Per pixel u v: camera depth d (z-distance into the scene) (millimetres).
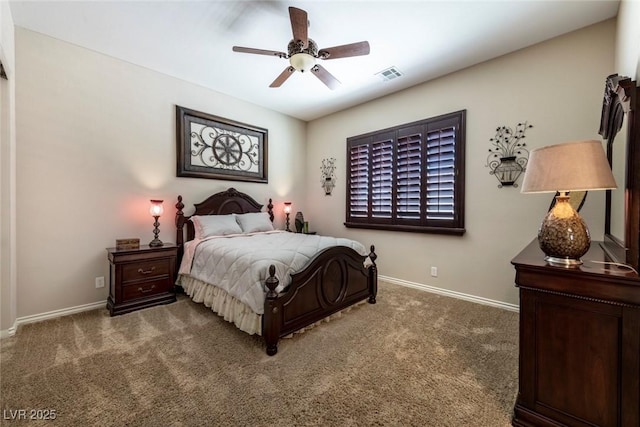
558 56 2672
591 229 2467
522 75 2879
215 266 2832
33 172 2643
